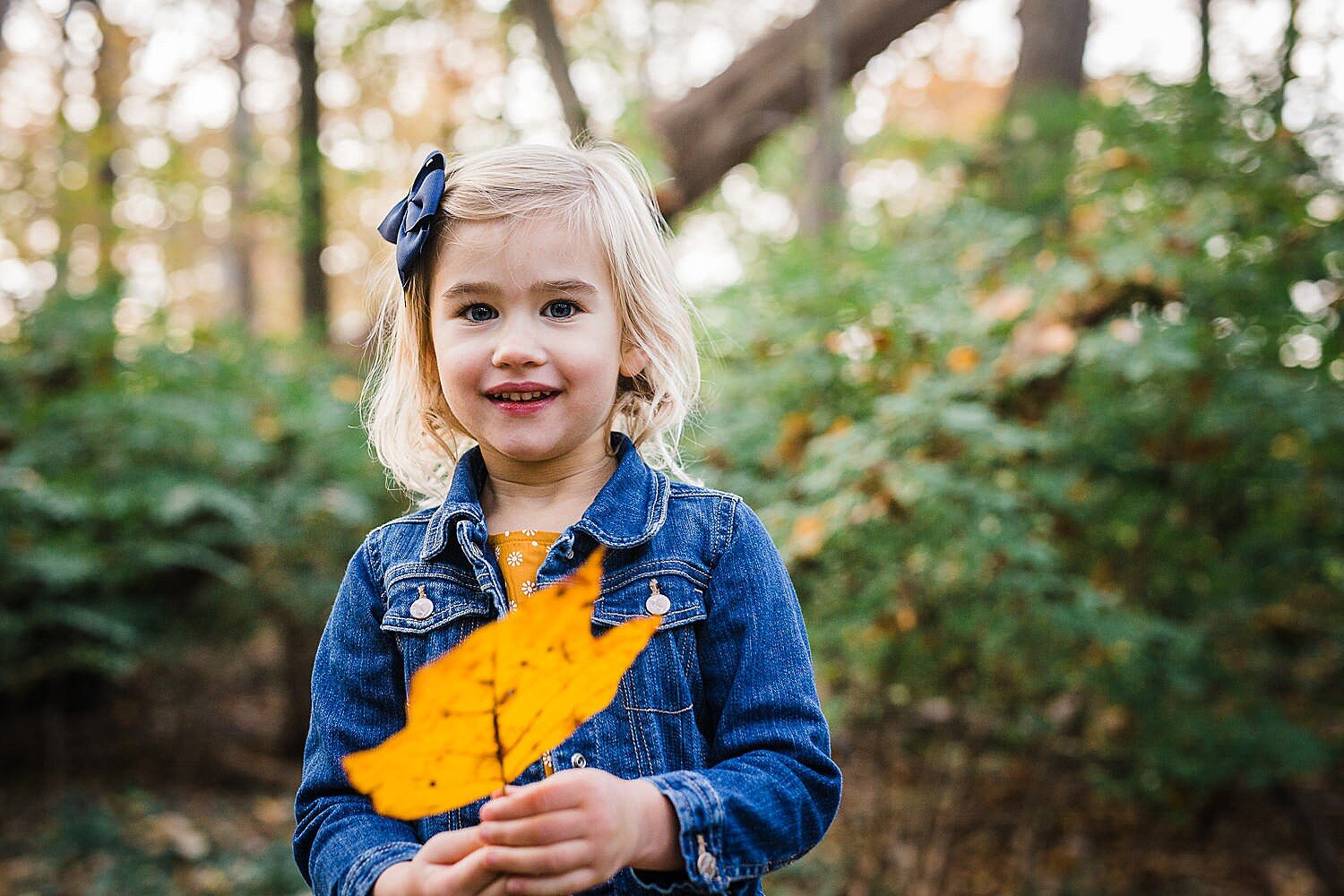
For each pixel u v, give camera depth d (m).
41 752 5.14
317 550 5.01
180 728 5.34
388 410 1.35
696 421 3.03
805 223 6.19
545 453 1.14
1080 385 3.41
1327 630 4.09
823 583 3.15
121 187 7.35
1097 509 3.67
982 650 3.38
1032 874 3.86
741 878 1.01
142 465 4.65
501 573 1.18
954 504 2.88
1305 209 3.56
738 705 1.13
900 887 3.62
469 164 1.21
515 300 1.13
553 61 5.86
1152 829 4.38
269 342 5.69
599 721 1.12
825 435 3.04
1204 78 3.77
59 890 3.90
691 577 1.18
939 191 4.77
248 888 3.90
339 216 9.38
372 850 1.06
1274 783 4.03
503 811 0.86
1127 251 3.25
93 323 4.81
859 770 3.76
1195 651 3.64
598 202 1.18
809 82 5.66
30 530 4.34
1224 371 3.54
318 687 1.22
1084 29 5.69
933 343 3.12
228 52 9.31
